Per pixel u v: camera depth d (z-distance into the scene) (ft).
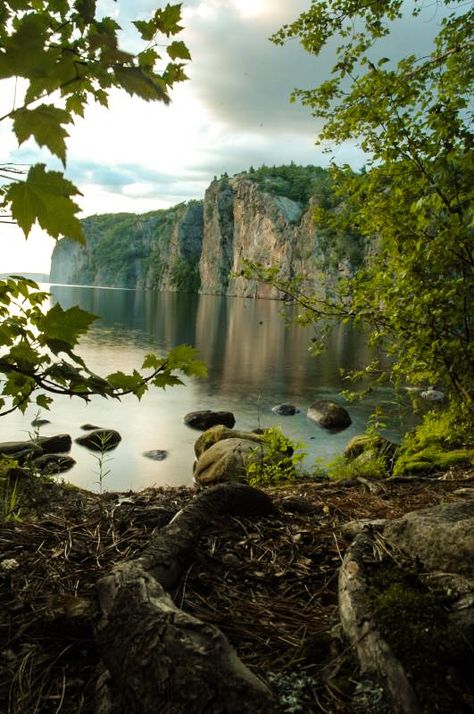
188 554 8.26
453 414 21.01
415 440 23.53
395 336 18.65
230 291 498.28
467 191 15.51
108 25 3.70
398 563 7.55
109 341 116.88
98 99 3.59
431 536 7.57
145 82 2.91
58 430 46.37
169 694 4.89
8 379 4.99
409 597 6.40
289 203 471.21
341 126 17.67
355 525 10.06
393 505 13.06
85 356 91.45
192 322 181.16
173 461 38.19
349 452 34.76
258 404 59.72
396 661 5.57
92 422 49.49
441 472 19.38
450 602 6.47
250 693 4.86
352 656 6.01
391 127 16.34
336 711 5.29
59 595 6.95
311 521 10.98
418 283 17.01
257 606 7.48
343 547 9.61
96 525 10.01
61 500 13.56
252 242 479.41
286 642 6.62
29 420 49.11
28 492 12.98
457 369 17.52
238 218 516.32
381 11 17.94
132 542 9.22
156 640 5.34
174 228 632.38
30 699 5.58
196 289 582.35
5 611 6.86
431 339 17.49
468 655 5.70
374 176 17.12
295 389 69.00
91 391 4.63
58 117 2.60
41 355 4.58
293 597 7.86
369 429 24.03
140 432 46.73
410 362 18.90
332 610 7.43
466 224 15.14
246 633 6.77
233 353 105.09
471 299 16.51
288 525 10.38
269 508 10.77
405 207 16.89
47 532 9.43
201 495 9.98
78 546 8.90
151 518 10.35
